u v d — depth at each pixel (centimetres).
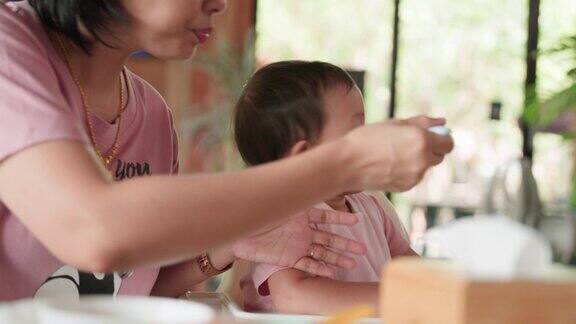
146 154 125
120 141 119
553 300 57
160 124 127
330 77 143
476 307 55
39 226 77
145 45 101
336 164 76
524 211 526
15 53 92
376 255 140
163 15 97
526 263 61
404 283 60
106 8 98
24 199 79
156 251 75
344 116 141
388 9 659
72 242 75
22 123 82
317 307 116
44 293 106
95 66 111
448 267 61
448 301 56
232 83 583
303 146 140
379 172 77
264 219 76
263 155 146
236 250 118
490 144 655
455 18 661
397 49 659
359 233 138
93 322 56
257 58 652
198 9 98
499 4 663
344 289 117
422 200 627
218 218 75
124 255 74
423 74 661
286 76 144
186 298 114
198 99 593
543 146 646
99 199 75
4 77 88
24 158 80
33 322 61
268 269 120
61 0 101
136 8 97
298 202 77
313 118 140
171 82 586
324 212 117
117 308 62
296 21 657
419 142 75
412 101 661
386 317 62
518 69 663
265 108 144
